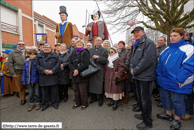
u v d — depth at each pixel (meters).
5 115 2.66
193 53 1.85
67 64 3.25
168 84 2.11
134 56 2.16
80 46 2.87
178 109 2.06
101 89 3.03
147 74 1.97
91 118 2.50
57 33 4.41
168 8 5.12
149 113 2.08
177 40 2.01
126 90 3.16
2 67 3.93
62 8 4.68
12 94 4.18
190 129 2.08
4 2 6.75
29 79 2.80
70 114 2.68
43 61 2.88
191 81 1.91
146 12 6.12
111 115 2.62
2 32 6.72
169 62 2.07
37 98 2.96
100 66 3.04
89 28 4.29
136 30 2.04
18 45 3.32
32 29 9.28
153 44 1.96
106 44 3.65
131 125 2.25
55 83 2.95
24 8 8.42
